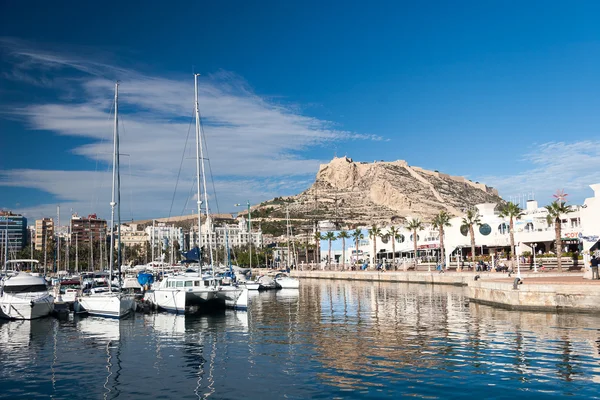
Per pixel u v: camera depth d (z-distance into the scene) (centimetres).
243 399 1827
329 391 1889
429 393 1834
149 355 2623
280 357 2475
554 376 2014
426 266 10256
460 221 10181
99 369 2331
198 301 4503
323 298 5903
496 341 2727
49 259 13875
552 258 7194
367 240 14600
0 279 5169
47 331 3522
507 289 4200
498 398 1770
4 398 1906
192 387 1998
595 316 3644
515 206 7488
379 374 2098
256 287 7406
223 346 2814
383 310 4381
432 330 3159
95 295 4316
